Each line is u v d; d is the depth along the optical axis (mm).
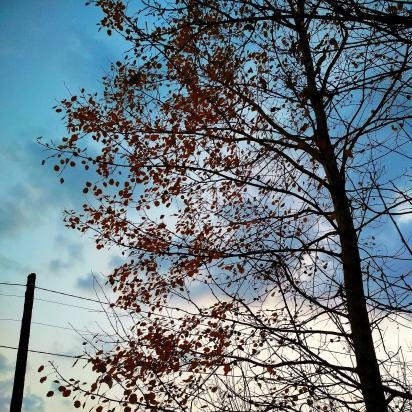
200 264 6734
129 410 5531
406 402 5215
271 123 6633
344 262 6250
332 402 5582
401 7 4551
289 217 6641
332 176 6648
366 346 5672
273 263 5910
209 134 7203
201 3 4934
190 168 6543
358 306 5953
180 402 5578
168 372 5938
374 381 5305
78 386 6070
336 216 6574
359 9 3955
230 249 6457
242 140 6559
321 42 5891
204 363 5828
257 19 4367
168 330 6484
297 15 4148
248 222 7055
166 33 5035
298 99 6422
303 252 6285
